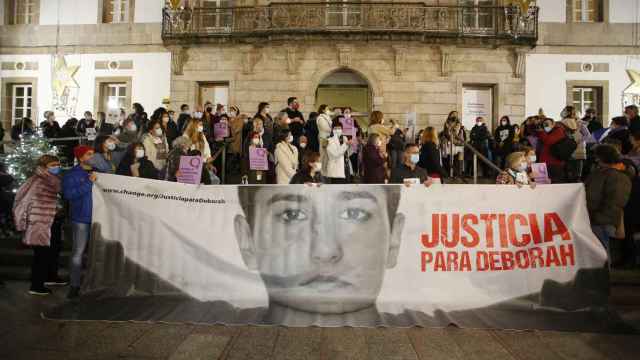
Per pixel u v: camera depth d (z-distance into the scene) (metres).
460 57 18.83
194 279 6.43
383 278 6.31
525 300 6.33
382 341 5.26
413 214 6.43
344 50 18.86
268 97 19.14
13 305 6.59
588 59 19.02
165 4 19.66
